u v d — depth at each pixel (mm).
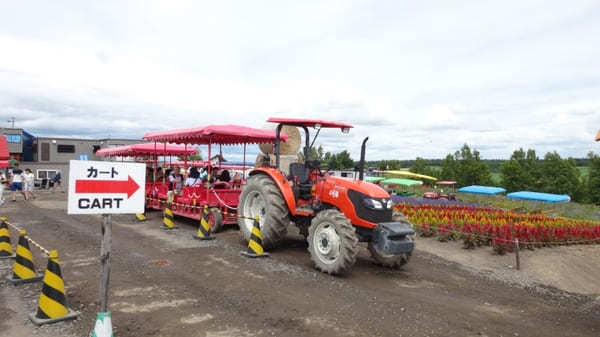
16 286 5695
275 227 8039
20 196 20750
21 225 10922
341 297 5664
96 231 10055
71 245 8359
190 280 6160
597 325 5172
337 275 6723
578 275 7805
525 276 7508
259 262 7383
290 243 9211
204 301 5293
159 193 13242
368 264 7738
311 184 8320
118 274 6352
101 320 3492
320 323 4719
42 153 37594
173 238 9336
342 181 7199
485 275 7406
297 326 4609
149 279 6145
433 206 16328
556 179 45594
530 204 28031
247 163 19688
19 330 4312
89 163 3520
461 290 6371
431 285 6559
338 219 6621
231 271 6730
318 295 5703
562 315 5488
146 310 4918
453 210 15188
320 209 7547
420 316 5094
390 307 5363
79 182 3471
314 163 8383
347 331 4523
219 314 4879
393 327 4699
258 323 4652
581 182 46281
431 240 10688
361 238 7008
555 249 10000
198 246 8547
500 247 9133
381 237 6508
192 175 12492
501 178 47500
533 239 9836
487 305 5703
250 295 5582
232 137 11109
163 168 15039
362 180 7684
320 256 6902
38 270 6434
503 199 32750
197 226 11133
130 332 4297
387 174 43625
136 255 7605
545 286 6934
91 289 5613
